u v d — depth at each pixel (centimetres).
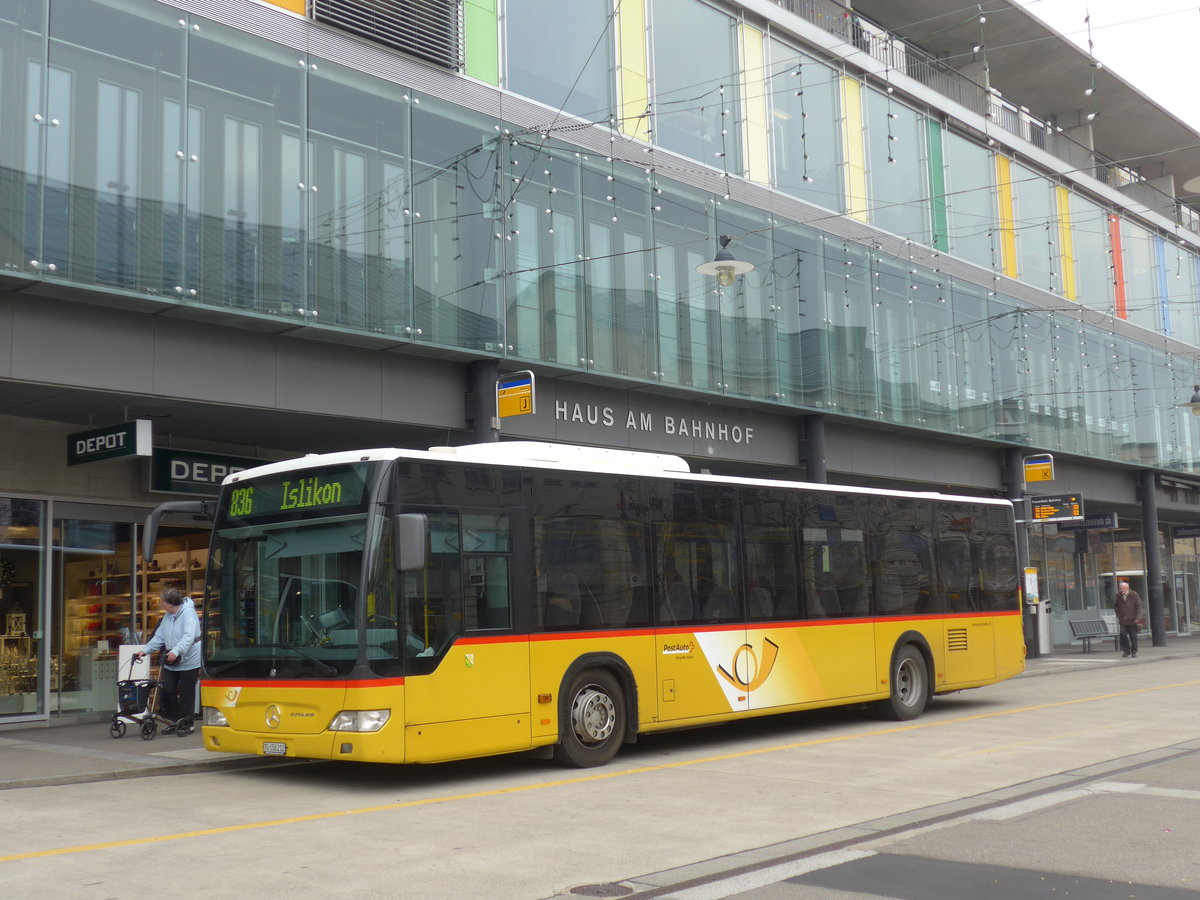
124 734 1495
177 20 1472
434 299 1705
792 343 2323
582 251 1936
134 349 1451
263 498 1151
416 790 1071
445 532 1102
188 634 1490
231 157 1503
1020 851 758
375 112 1675
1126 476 3553
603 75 2089
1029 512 2997
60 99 1352
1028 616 3103
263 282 1509
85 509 1717
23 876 720
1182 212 4159
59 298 1388
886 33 2955
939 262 2847
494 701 1112
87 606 1717
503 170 1834
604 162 2002
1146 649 3425
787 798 973
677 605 1310
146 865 749
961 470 2864
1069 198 3450
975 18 3172
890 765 1152
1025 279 3178
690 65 2261
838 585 1526
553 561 1193
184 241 1438
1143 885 669
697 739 1445
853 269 2514
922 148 2867
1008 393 2939
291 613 1096
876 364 2523
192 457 1784
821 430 2388
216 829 877
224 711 1134
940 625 1677
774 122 2431
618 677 1249
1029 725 1486
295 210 1559
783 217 2364
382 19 1748
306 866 742
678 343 2077
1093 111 3850
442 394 1784
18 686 1636
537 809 948
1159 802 923
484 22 1908
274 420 1691
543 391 1927
